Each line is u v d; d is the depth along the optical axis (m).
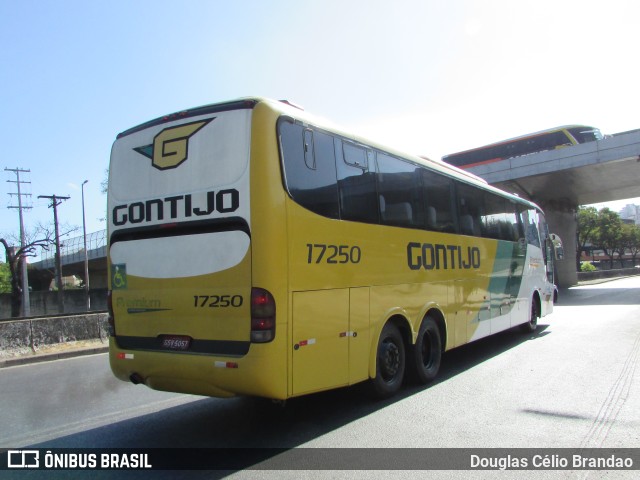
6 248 40.09
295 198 5.10
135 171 5.79
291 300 4.92
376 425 5.60
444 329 7.93
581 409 5.96
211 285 5.06
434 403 6.38
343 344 5.59
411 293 7.03
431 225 7.73
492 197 10.27
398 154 7.07
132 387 8.19
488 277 9.70
